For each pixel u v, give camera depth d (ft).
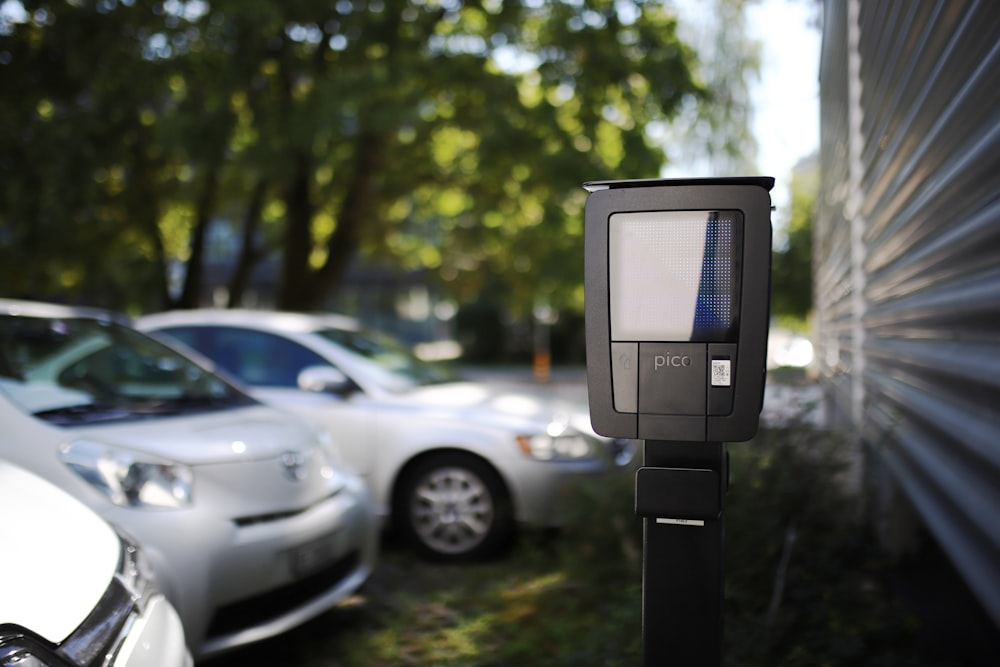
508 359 99.86
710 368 6.00
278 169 37.17
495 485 17.22
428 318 119.96
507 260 57.06
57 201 36.60
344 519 13.01
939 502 10.24
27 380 12.17
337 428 18.02
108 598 6.98
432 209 55.52
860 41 14.84
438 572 16.72
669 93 36.40
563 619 13.11
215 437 12.08
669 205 6.01
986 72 7.10
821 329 27.14
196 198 45.47
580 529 14.90
